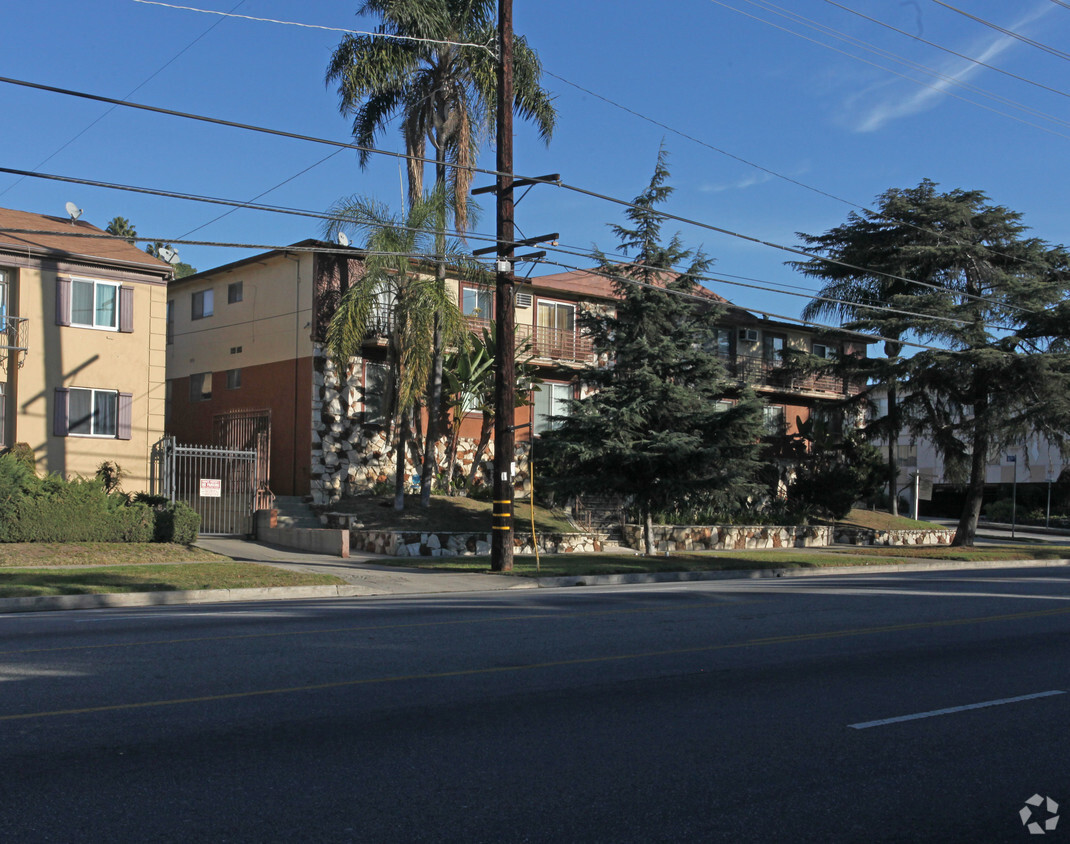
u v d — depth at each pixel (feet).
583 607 45.75
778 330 133.18
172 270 90.68
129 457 88.22
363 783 18.19
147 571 60.85
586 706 24.67
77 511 72.54
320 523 89.97
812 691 26.99
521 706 24.56
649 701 25.38
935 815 17.15
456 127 94.68
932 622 41.34
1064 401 96.07
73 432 85.51
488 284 95.71
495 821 16.31
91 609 48.75
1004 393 102.12
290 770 18.89
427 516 90.33
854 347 143.13
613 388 86.33
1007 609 46.34
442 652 31.94
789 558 85.92
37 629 37.35
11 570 60.18
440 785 18.15
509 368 68.39
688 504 87.66
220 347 107.34
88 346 86.63
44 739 20.76
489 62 94.68
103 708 23.54
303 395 95.91
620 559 79.05
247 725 22.20
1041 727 23.41
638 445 83.97
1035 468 178.50
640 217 87.92
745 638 36.11
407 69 95.14
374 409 99.25
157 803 16.90
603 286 118.01
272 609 45.73
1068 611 45.78
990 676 29.53
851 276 116.57
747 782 18.71
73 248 86.89
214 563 68.33
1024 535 147.43
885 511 140.67
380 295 89.51
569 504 105.29
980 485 110.93
